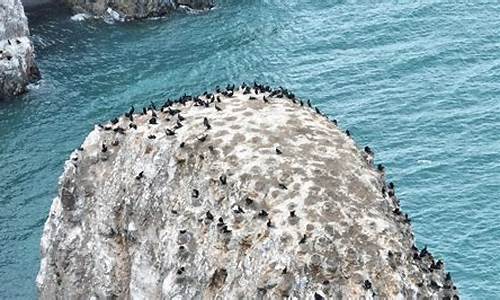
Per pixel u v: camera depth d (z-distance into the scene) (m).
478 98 99.25
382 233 40.66
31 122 102.50
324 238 39.56
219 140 45.44
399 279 38.97
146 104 105.38
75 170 51.50
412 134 93.06
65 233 51.78
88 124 101.81
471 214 79.94
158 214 46.25
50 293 52.69
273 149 44.22
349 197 42.19
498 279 72.50
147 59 116.88
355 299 38.03
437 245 76.44
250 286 39.81
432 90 101.62
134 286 46.69
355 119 96.75
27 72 110.38
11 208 85.69
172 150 46.47
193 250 43.34
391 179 85.56
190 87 109.06
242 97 50.03
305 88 105.19
